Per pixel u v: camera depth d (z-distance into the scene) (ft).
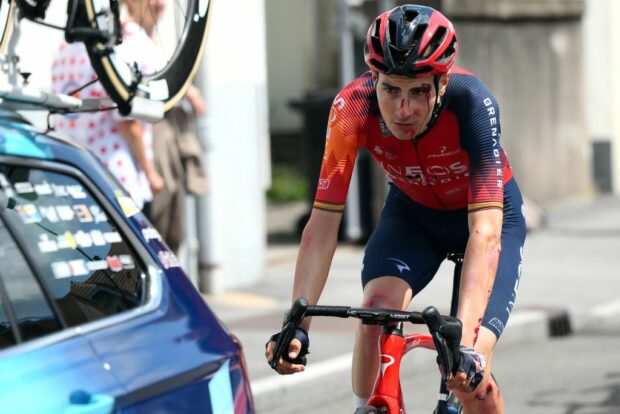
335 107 31.60
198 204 77.46
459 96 30.89
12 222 21.07
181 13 32.30
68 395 19.58
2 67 25.53
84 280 21.85
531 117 128.06
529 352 68.85
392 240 34.30
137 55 30.94
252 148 83.25
